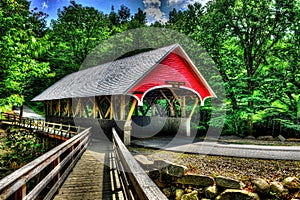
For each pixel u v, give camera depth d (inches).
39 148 591.8
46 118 832.9
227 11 554.6
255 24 527.5
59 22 1262.3
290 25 528.7
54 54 1085.8
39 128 677.3
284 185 211.8
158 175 253.9
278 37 540.4
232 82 550.0
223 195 207.8
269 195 206.7
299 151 309.7
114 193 186.7
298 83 497.7
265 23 543.2
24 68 309.1
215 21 582.9
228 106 573.3
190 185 230.4
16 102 290.5
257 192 209.0
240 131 555.8
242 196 202.1
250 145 378.6
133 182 100.1
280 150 318.7
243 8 551.8
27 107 1314.0
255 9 549.3
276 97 518.9
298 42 520.4
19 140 642.8
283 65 539.8
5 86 289.0
